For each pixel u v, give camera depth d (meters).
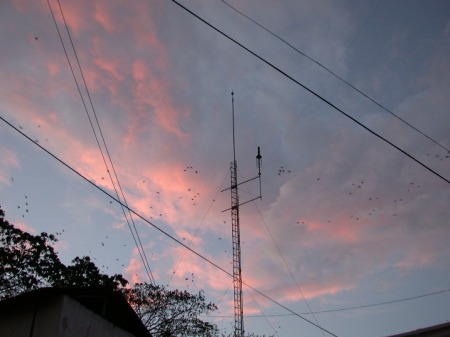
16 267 23.70
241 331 24.42
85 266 25.84
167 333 28.31
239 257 26.12
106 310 15.09
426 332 12.42
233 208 26.97
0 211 24.12
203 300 30.59
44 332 12.10
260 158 27.92
